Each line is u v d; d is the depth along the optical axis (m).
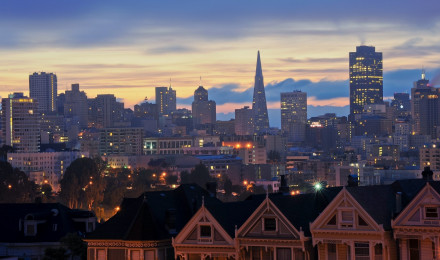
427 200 131.38
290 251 138.88
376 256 133.75
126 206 165.25
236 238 141.75
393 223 133.00
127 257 152.88
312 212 143.12
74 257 188.38
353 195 136.38
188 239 146.38
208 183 175.00
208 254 144.25
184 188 167.00
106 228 156.88
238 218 148.00
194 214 148.75
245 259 142.00
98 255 155.75
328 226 136.00
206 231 145.25
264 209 141.00
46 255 182.88
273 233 140.12
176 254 146.50
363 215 133.62
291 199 144.12
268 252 140.38
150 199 158.88
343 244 135.25
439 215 130.50
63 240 184.25
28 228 195.38
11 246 194.62
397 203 136.75
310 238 138.12
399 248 133.50
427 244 131.50
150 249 151.62
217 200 168.50
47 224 197.50
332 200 136.00
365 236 133.25
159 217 156.75
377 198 139.38
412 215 132.50
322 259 136.75
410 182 144.75
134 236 152.75
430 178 147.62
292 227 138.50
